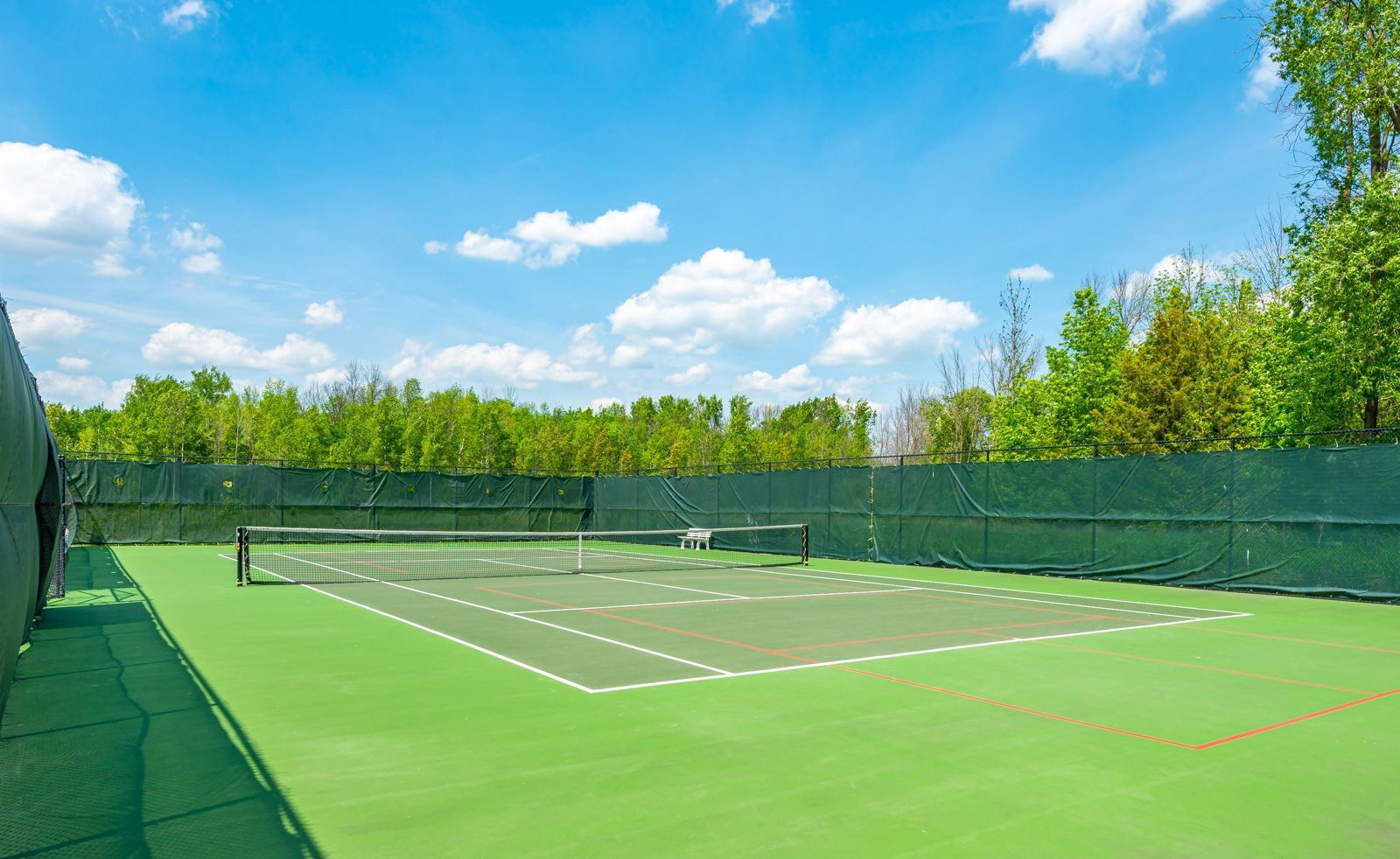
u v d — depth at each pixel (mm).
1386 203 18641
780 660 9023
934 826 4473
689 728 6340
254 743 5902
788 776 5254
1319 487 15531
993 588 17047
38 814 4562
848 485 24375
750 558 24922
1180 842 4320
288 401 64438
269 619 11867
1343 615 13164
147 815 4555
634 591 15992
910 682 7984
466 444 52312
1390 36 20406
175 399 54281
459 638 10398
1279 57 21984
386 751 5730
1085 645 10211
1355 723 6707
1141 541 18000
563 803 4758
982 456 42000
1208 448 27172
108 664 8688
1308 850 4242
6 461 5145
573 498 34000
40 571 10070
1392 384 19000
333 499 29531
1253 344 27156
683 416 96188
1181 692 7711
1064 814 4676
